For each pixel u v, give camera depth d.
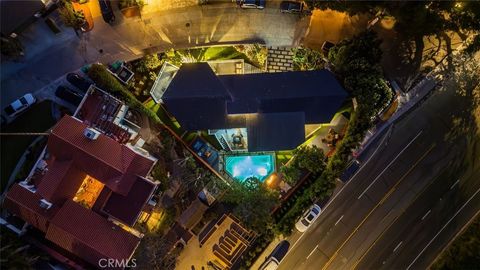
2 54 61.69
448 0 56.12
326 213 62.66
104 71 59.38
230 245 61.25
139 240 56.28
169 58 62.91
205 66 60.69
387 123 63.03
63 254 58.00
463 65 63.03
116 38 62.97
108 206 56.22
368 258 62.53
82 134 55.28
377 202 62.88
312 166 60.09
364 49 58.75
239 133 62.31
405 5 55.56
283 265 62.25
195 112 59.72
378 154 63.06
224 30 63.47
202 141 62.16
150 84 62.75
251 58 63.09
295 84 59.69
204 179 61.12
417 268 62.34
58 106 61.62
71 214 55.19
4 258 51.50
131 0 62.66
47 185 55.03
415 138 63.28
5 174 60.22
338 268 62.31
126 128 58.84
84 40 62.78
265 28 63.38
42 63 62.41
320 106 59.41
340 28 63.28
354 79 58.50
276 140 59.84
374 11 59.19
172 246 60.88
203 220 61.34
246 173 62.59
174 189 61.31
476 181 62.94
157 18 63.28
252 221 58.31
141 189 56.19
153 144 61.53
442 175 63.12
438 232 62.72
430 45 63.06
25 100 60.19
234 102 59.19
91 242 54.78
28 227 58.38
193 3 63.41
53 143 54.91
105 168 54.91
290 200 61.91
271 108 59.56
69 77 61.19
